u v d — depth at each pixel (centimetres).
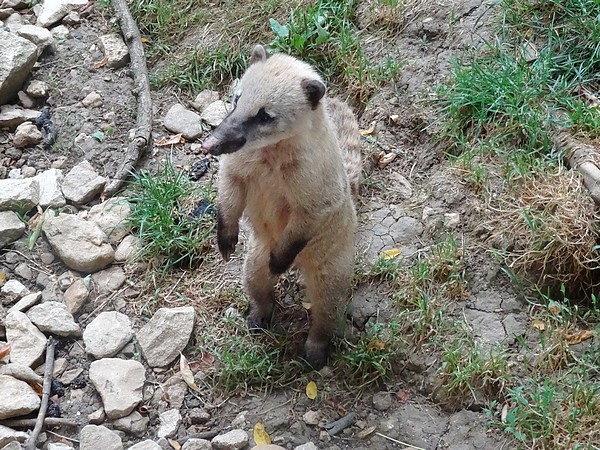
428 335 171
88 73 211
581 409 160
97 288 179
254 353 170
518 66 194
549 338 168
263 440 161
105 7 222
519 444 159
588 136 183
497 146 188
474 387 165
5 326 170
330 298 168
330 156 160
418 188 189
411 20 209
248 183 164
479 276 176
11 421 160
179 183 192
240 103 155
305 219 162
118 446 158
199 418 164
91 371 166
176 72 212
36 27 217
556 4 198
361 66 203
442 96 195
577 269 172
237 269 183
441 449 160
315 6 212
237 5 221
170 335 171
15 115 201
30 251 182
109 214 188
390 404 165
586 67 192
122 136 201
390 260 179
